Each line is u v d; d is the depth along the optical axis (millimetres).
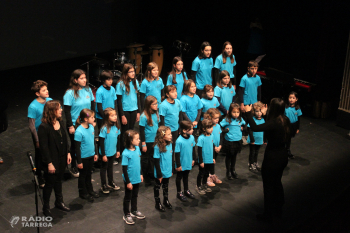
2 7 9227
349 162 6039
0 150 5840
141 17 11734
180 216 4473
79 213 4430
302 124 7543
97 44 11352
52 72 9719
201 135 4816
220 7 11062
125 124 5633
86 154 4578
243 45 11305
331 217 4629
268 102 8320
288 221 4477
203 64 6496
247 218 4500
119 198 4812
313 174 5645
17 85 8703
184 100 5602
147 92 5871
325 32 7598
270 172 4297
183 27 11453
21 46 9820
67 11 10461
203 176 4953
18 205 4516
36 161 4871
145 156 5215
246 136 6734
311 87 7926
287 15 9961
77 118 5008
